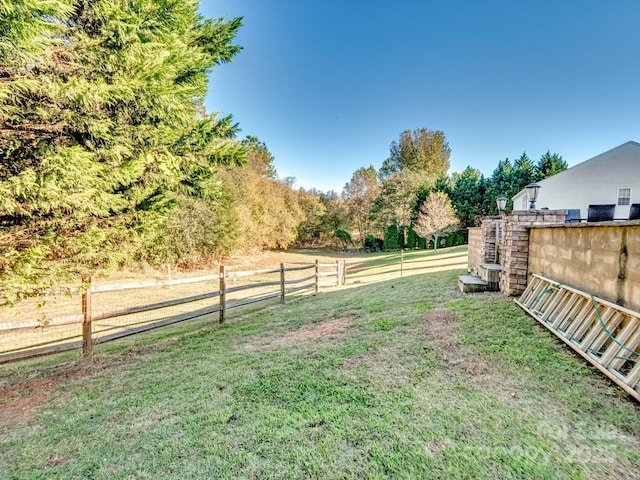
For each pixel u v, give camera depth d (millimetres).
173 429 2211
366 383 2584
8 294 3221
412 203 28766
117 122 3602
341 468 1663
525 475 1489
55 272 3457
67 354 4582
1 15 2268
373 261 19906
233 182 18703
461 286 5129
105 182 3473
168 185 4676
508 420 1902
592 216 6852
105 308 8953
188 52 4570
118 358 4004
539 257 3930
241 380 2953
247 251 21141
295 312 5887
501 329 3236
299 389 2627
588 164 15102
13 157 2908
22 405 2855
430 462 1637
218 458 1842
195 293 11539
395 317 4238
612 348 2203
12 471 1891
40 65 3043
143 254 11789
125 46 3363
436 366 2719
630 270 2297
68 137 3176
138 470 1805
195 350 4121
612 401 1926
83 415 2566
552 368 2391
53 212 3309
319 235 30344
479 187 27719
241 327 5172
